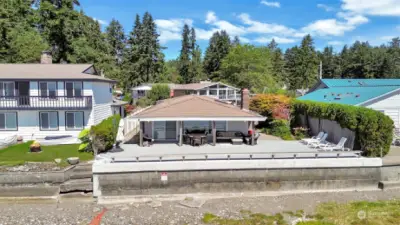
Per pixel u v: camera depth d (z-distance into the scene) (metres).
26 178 16.55
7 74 24.81
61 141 23.70
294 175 17.41
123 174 16.30
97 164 16.08
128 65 73.31
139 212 14.80
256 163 17.08
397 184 17.70
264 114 31.02
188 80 85.06
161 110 21.86
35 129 25.00
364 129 19.14
